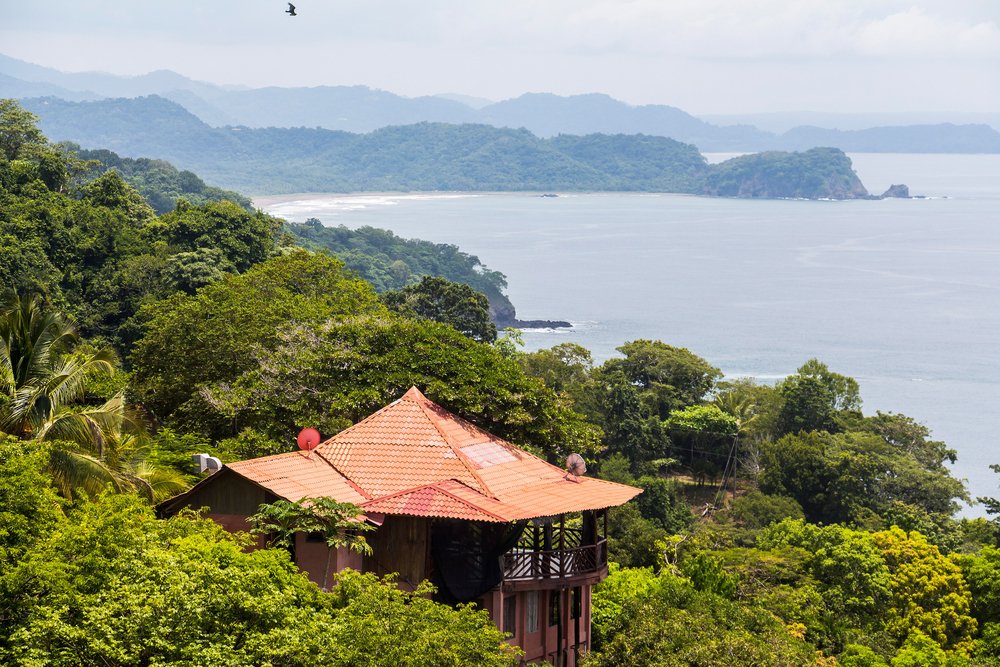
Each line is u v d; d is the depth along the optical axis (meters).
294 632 27.98
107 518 30.33
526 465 43.91
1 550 28.50
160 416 65.62
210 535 34.28
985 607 72.69
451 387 54.62
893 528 77.12
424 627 29.08
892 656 61.16
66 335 47.81
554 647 42.53
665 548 85.75
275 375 57.69
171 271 109.44
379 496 39.47
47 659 25.83
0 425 42.12
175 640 27.22
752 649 39.22
